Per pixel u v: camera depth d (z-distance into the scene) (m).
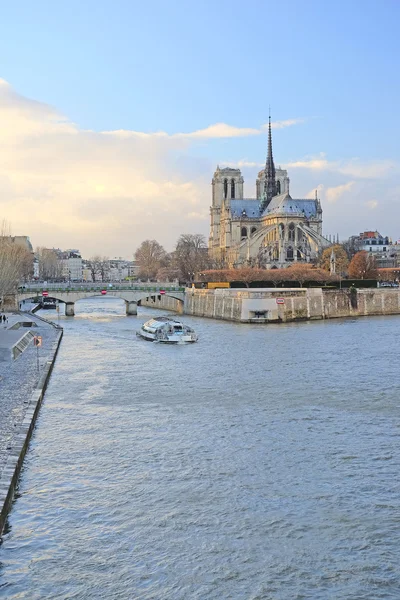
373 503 40.44
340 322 149.38
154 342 112.62
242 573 33.00
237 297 155.50
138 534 36.62
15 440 47.41
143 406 64.06
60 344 111.12
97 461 47.75
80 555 34.41
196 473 45.47
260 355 94.56
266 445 51.38
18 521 37.78
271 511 39.47
